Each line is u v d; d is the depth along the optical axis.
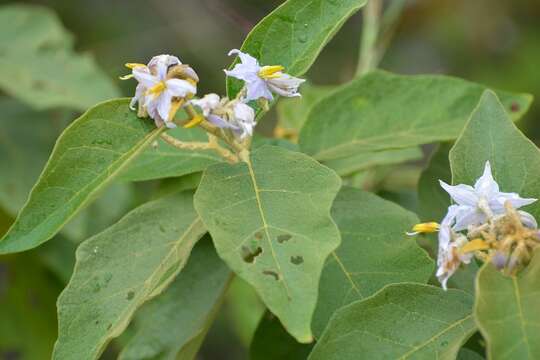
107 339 0.56
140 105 0.56
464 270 0.60
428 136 0.64
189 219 0.59
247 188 0.55
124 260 0.58
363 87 0.65
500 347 0.51
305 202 0.55
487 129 0.58
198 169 0.61
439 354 0.55
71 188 0.56
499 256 0.53
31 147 0.81
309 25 0.59
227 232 0.54
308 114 0.65
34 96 0.79
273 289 0.53
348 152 0.64
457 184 0.57
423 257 0.58
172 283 0.63
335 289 0.58
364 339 0.55
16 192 0.79
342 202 0.60
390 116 0.65
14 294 0.78
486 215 0.54
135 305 0.56
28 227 0.56
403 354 0.55
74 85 0.80
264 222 0.54
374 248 0.58
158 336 0.62
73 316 0.57
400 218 0.59
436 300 0.55
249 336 0.78
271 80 0.57
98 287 0.58
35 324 0.78
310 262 0.53
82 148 0.56
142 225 0.59
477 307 0.51
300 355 0.62
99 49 1.14
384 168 0.71
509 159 0.57
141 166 0.62
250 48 0.59
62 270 0.76
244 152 0.56
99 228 0.77
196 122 0.56
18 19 0.83
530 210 0.57
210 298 0.62
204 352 1.03
